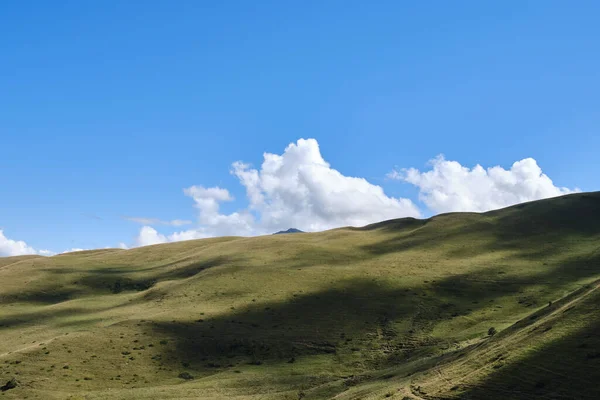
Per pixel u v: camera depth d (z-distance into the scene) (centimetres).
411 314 10188
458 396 4362
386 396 5119
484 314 9850
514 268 12694
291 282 12525
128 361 8219
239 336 9394
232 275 13350
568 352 4434
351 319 10088
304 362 8325
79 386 7212
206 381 7538
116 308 12219
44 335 10069
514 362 4625
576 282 11106
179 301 11819
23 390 6906
